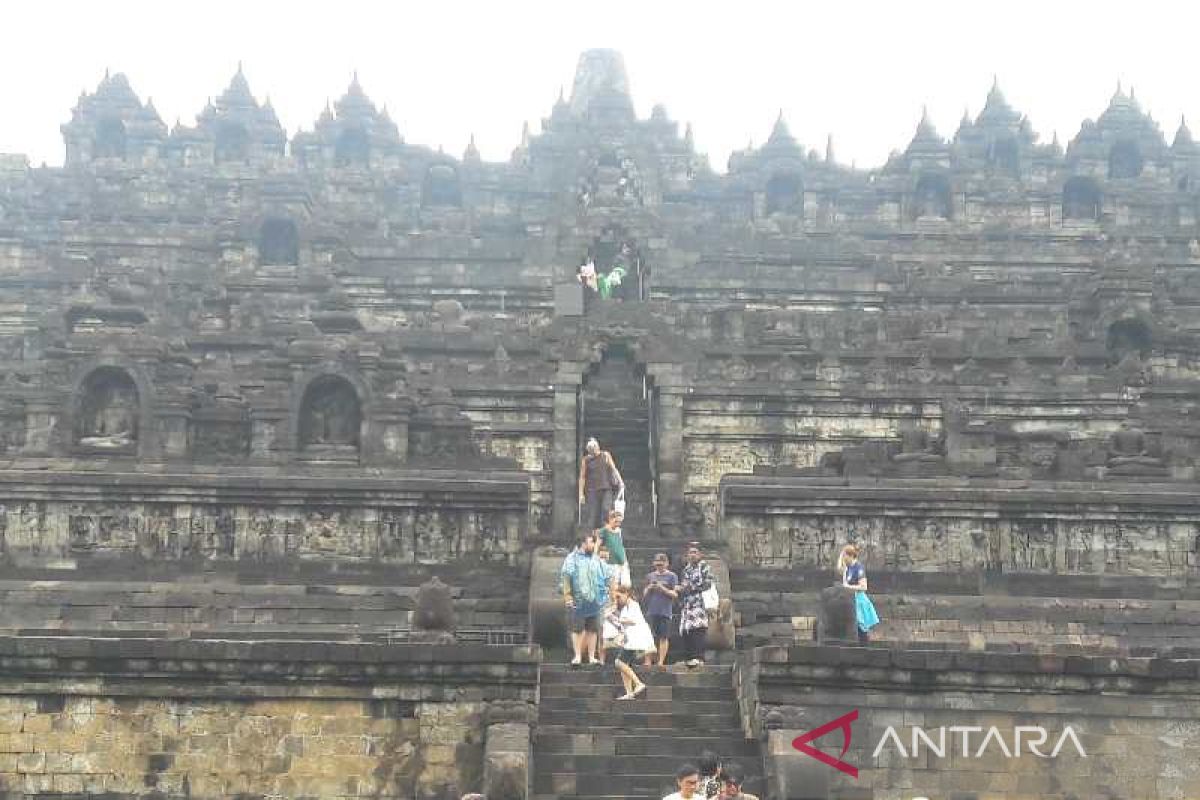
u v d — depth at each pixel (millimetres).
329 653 33031
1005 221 83812
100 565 50344
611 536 40250
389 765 32844
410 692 33031
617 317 59562
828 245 78250
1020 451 54125
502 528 51594
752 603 47219
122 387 54156
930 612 45938
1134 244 81438
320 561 50875
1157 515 51406
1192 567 51344
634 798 31516
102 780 32750
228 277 72812
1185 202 84312
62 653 32844
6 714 32844
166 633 41688
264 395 54250
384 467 53375
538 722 33531
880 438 60062
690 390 58969
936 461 52844
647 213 77375
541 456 59438
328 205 84125
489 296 75000
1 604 45375
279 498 51188
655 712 34656
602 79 100562
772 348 62344
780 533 51500
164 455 53219
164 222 80625
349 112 91500
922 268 77438
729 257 77812
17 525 50906
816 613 46000
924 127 85812
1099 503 51312
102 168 87000
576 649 36656
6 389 54344
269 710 33000
